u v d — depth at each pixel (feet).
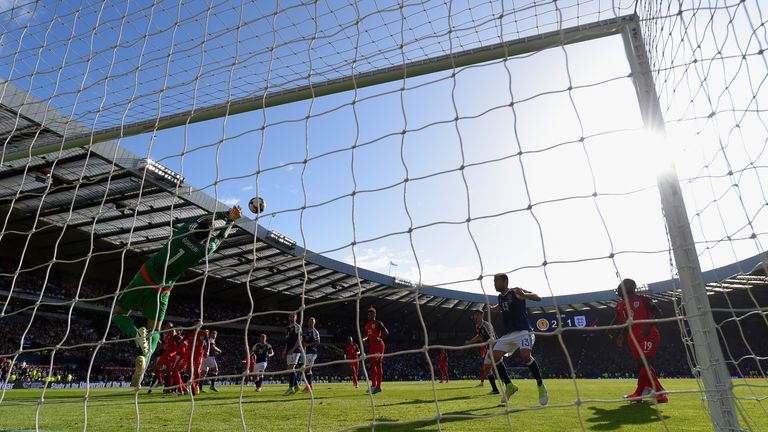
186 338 36.24
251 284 123.65
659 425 13.39
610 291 136.98
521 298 20.89
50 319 100.48
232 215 13.20
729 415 8.89
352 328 159.94
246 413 18.25
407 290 8.59
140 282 13.55
